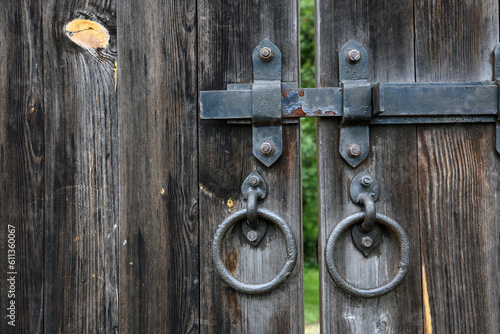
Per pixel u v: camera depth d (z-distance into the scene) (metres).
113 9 0.88
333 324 0.84
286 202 0.85
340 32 0.86
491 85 0.83
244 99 0.83
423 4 0.87
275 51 0.86
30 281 0.87
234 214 0.83
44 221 0.87
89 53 0.88
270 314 0.85
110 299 0.87
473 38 0.86
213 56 0.87
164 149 0.87
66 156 0.87
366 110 0.82
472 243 0.85
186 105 0.87
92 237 0.87
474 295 0.85
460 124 0.86
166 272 0.86
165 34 0.88
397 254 0.85
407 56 0.86
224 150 0.86
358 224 0.85
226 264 0.86
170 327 0.86
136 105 0.87
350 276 0.85
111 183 0.87
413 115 0.84
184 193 0.86
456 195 0.85
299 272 0.85
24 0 0.88
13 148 0.88
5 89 0.88
